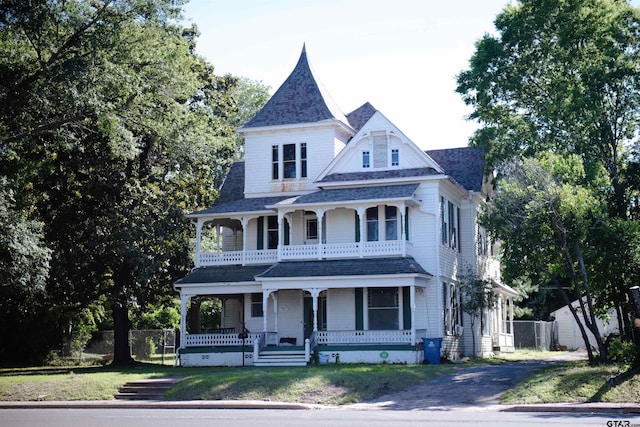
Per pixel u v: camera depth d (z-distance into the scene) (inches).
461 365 1328.7
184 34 1936.5
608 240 1155.3
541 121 1550.2
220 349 1502.2
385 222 1553.9
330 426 676.7
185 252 1715.1
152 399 1016.2
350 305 1541.6
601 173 1392.7
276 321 1499.8
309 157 1679.4
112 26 1312.7
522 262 1189.1
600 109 1375.5
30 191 1552.7
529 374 1064.2
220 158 1959.9
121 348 1614.2
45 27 1273.4
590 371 955.3
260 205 1647.4
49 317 1720.0
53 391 1060.5
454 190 1670.8
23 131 1413.6
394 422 703.1
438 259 1517.0
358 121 1809.8
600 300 1300.4
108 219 1530.5
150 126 1429.6
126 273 1579.7
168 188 1675.7
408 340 1412.4
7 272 1266.0
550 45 1546.5
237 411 870.4
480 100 1617.9
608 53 1369.3
